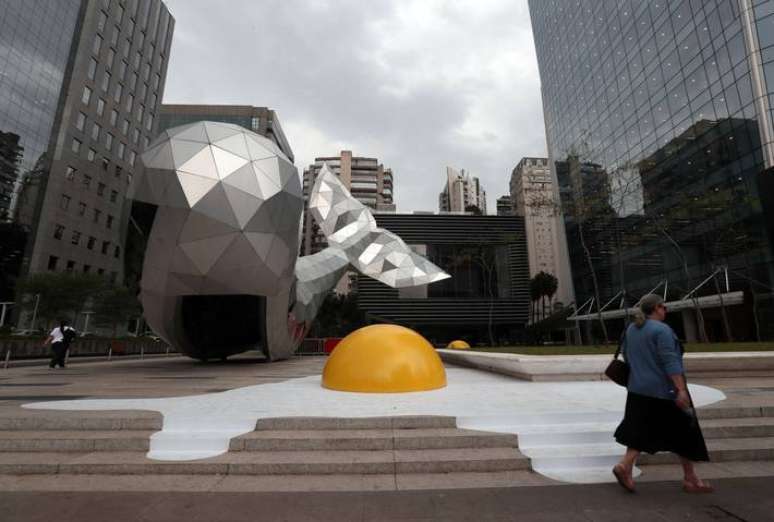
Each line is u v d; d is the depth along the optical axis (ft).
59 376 37.55
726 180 91.66
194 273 42.98
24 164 135.03
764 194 36.86
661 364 11.32
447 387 25.44
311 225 324.80
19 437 14.76
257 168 43.50
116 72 169.27
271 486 11.87
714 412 17.13
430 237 183.11
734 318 91.40
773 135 81.76
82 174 153.38
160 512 10.07
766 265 82.12
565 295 171.83
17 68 132.98
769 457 13.99
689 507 10.17
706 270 96.37
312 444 14.25
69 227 147.74
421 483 12.07
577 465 13.28
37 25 138.62
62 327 48.24
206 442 14.39
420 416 15.90
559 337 179.83
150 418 15.94
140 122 183.93
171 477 12.63
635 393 11.49
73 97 149.59
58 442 14.40
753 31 85.51
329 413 16.96
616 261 132.77
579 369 28.96
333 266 75.82
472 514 9.88
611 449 14.11
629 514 9.80
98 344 81.00
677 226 105.60
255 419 15.85
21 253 133.39
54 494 11.27
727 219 90.63
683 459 11.27
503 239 175.32
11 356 61.72
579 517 9.66
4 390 26.43
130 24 177.58
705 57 97.40
